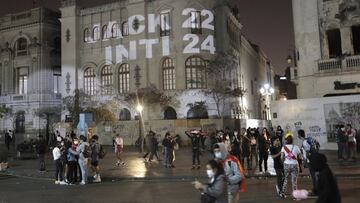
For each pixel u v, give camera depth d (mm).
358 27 34219
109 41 52188
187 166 23203
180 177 18750
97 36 53281
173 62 48812
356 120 27531
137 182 18297
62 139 20547
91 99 52406
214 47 48844
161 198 13648
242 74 60812
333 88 32812
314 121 29000
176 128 41531
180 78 47844
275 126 30266
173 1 48781
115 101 50688
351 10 33031
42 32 57125
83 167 18281
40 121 56406
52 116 56750
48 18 57906
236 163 8820
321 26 34250
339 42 34875
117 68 51500
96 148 19000
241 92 49094
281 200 12422
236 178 8609
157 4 49594
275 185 15719
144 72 49312
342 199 12102
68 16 54375
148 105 47719
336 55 34375
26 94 57219
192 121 41469
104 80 52625
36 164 27812
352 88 31953
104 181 19031
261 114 74000
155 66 49219
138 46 49906
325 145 28516
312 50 34312
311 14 34594
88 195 14961
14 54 59438
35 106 56500
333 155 25281
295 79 36656
